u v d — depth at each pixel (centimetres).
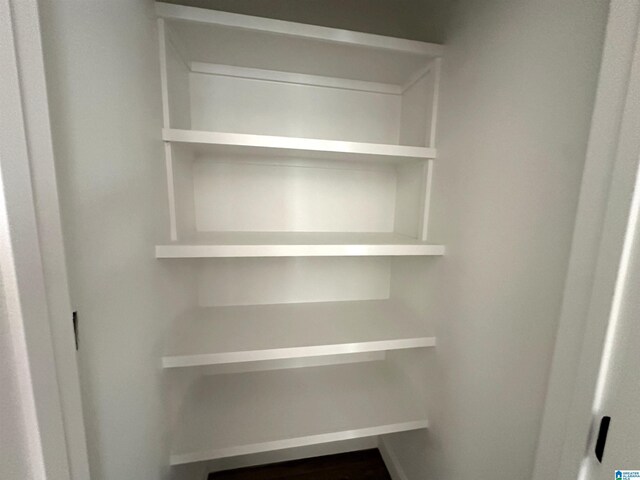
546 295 65
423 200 116
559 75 61
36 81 36
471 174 91
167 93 90
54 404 39
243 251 96
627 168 43
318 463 156
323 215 142
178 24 89
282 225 139
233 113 125
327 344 107
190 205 120
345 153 107
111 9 61
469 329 92
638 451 42
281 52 107
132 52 71
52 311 39
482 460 86
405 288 139
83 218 51
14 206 33
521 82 72
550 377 59
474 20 89
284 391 134
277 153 113
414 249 105
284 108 129
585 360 50
